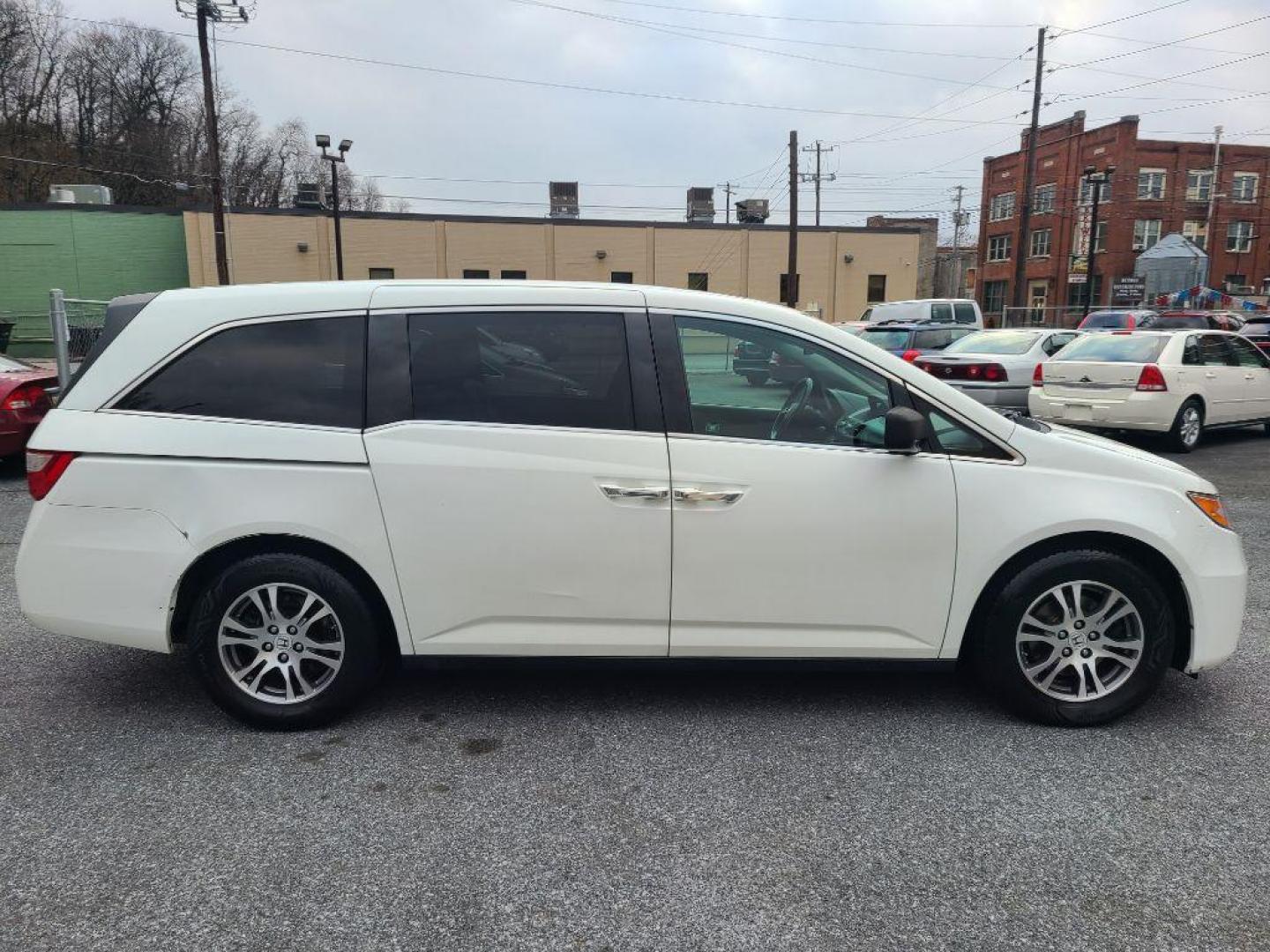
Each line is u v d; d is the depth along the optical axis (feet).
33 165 189.57
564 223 131.03
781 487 10.60
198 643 10.89
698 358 10.88
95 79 211.00
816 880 8.18
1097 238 155.63
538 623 10.82
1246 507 24.62
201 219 120.06
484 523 10.55
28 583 10.80
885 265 141.49
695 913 7.71
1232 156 159.53
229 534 10.53
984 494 10.73
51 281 120.37
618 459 10.54
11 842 8.73
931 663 11.10
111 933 7.41
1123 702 11.11
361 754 10.58
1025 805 9.45
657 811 9.33
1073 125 162.09
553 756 10.52
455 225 127.44
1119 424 34.19
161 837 8.82
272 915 7.65
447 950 7.23
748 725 11.35
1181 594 11.16
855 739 10.96
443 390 10.68
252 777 10.00
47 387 29.50
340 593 10.72
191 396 10.76
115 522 10.65
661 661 11.00
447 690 12.39
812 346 11.01
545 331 10.77
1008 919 7.63
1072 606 10.99
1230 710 11.76
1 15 190.90
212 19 86.02
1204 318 70.74
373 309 10.84
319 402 10.69
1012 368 38.96
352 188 252.42
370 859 8.48
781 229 137.80
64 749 10.68
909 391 10.96
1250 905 7.81
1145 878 8.20
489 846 8.70
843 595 10.80
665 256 135.03
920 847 8.69
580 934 7.43
